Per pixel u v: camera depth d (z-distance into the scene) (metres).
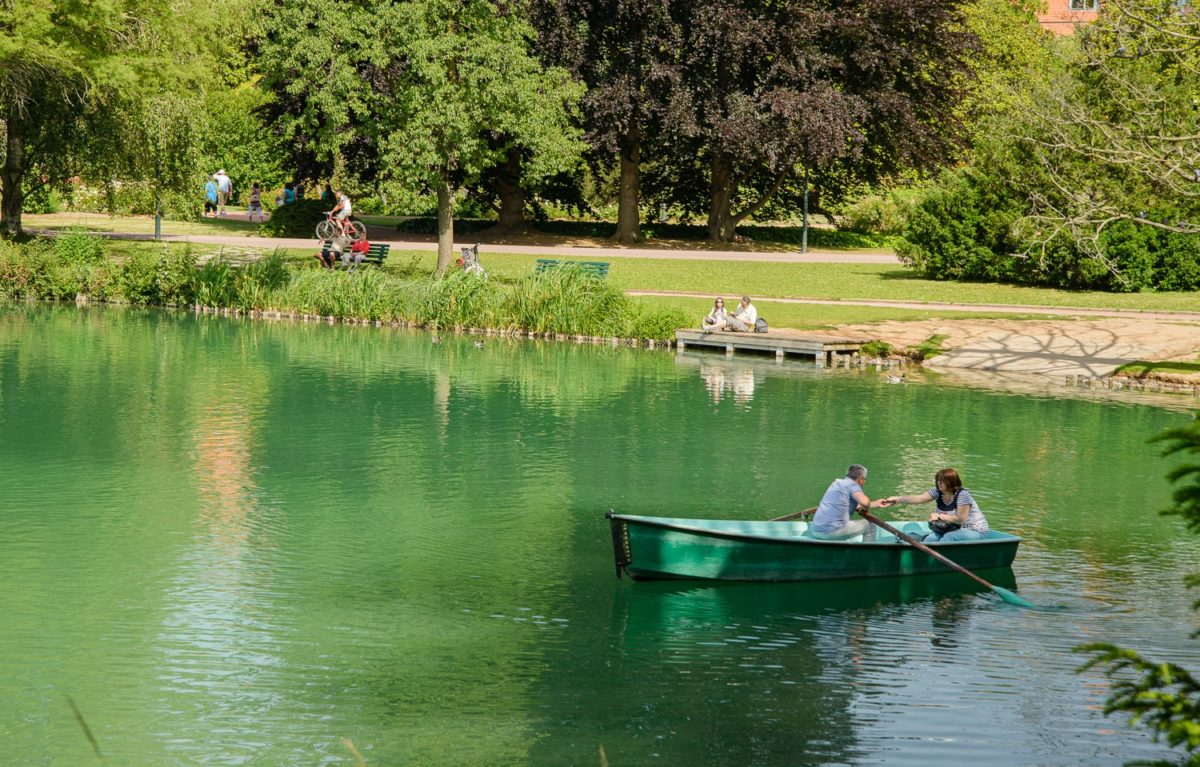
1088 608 12.68
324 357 28.98
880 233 60.19
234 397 23.56
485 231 52.69
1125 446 20.47
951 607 12.69
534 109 36.78
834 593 13.15
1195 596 12.99
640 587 13.16
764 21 45.06
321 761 9.11
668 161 49.91
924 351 29.66
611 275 40.06
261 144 62.12
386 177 42.41
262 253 43.72
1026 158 38.03
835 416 22.75
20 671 10.62
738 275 40.69
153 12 41.78
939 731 9.74
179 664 10.84
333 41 35.78
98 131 41.56
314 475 17.69
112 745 9.31
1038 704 10.27
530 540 14.74
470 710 10.02
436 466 18.38
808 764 9.15
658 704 10.19
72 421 20.94
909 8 45.03
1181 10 24.34
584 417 22.30
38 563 13.47
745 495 16.91
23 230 47.50
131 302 38.50
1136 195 28.25
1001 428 21.88
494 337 33.44
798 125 43.88
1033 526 15.69
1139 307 34.09
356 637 11.56
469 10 36.00
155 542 14.33
